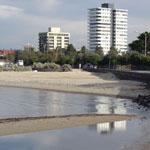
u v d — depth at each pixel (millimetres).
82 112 21594
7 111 21891
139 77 59844
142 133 14117
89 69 109250
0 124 15961
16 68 96625
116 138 13164
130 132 14328
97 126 15828
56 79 63031
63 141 12719
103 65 128500
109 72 88500
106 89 40594
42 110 22516
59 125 15961
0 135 13570
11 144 12234
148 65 93750
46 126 15633
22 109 22969
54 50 183750
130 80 61188
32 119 17797
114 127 15570
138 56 98062
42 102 27453
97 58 136250
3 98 30500
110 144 12250
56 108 23688
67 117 18734
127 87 43656
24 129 14797
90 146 11992
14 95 33688
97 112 21656
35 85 47500
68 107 24281
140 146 11906
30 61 158375
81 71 101000
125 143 12336
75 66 146375
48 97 31875
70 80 60188
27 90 40344
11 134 13766
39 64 105812
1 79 61094
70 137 13383
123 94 34562
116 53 130250
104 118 18469
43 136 13508
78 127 15516
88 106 24938
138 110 22625
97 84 49938
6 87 45000
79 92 37375
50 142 12555
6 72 87062
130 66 102812
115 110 22609
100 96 33250
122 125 16141
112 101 28578
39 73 83438
